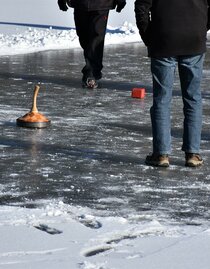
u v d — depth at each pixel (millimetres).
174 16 14039
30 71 26406
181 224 10969
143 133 17281
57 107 20109
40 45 33312
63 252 9477
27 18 43500
